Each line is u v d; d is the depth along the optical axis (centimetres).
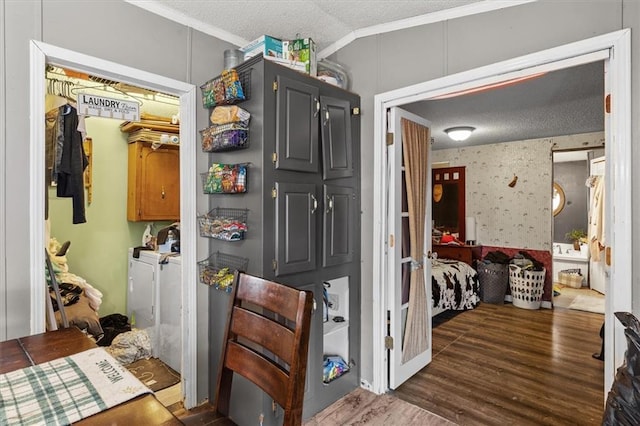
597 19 159
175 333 266
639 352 128
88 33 175
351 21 229
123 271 345
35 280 161
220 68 232
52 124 214
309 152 207
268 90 188
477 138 494
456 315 419
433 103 330
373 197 244
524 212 501
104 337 296
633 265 152
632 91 151
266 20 222
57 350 117
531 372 269
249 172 194
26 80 158
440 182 580
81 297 281
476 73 195
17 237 158
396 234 244
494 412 217
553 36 171
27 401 87
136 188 333
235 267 204
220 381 129
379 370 241
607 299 162
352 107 242
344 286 250
